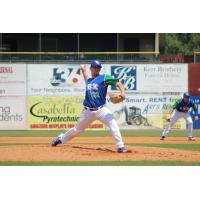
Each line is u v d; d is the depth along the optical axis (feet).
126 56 241.55
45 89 223.10
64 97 223.10
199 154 113.39
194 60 239.50
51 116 223.71
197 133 204.44
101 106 111.75
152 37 289.33
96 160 102.42
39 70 222.48
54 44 289.33
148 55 243.81
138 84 223.71
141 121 224.53
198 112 225.56
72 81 222.69
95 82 111.34
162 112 224.74
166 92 224.53
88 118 113.29
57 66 222.69
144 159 104.22
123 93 108.99
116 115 223.51
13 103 222.69
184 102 162.30
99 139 167.94
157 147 135.33
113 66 222.07
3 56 241.14
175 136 185.88
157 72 224.12
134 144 146.82
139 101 224.12
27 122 223.30
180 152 115.65
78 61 236.02
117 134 111.86
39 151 112.98
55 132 208.33
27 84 222.69
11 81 222.48
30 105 223.10
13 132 208.95
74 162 99.96
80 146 123.03
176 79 224.53
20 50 286.87
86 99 112.78
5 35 285.23
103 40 289.74
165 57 254.27
